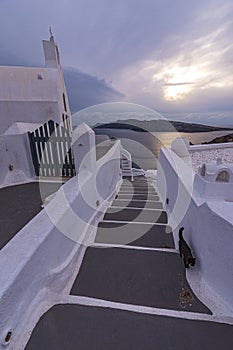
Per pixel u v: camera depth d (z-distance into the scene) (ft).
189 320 8.38
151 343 7.35
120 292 10.74
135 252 13.96
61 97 35.86
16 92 32.32
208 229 10.78
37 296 8.54
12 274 7.16
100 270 12.29
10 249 8.48
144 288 10.99
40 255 8.89
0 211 16.63
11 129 23.67
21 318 7.34
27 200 18.56
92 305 8.87
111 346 7.16
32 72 33.73
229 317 8.68
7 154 23.06
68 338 7.32
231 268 9.00
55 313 8.34
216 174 13.19
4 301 6.48
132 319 8.28
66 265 11.34
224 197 13.29
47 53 35.22
